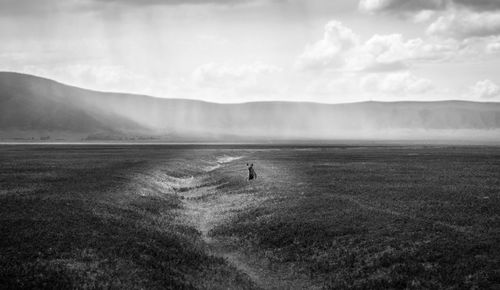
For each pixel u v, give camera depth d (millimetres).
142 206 32594
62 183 42250
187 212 34438
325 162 77000
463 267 17031
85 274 15539
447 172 54844
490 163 70938
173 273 17484
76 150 129375
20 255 17141
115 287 14672
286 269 20047
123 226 24031
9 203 29047
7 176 49438
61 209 26891
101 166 64875
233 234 26406
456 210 27859
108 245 19438
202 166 80188
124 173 52500
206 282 17312
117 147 160000
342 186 41438
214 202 39062
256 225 27141
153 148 150500
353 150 131875
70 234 20625
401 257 18812
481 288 15227
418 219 25031
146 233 23047
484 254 18328
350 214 26922
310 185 42906
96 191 36594
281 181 47000
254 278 19125
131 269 16812
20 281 14422
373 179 47281
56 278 14883
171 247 21438
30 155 98625
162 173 59188
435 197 33438
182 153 112125
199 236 26516
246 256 22500
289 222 26188
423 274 16859
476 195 33938
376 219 25266
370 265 18656
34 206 27844
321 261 20156
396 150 130250
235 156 116750
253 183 46250
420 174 52281
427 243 20156
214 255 22234
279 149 145375
